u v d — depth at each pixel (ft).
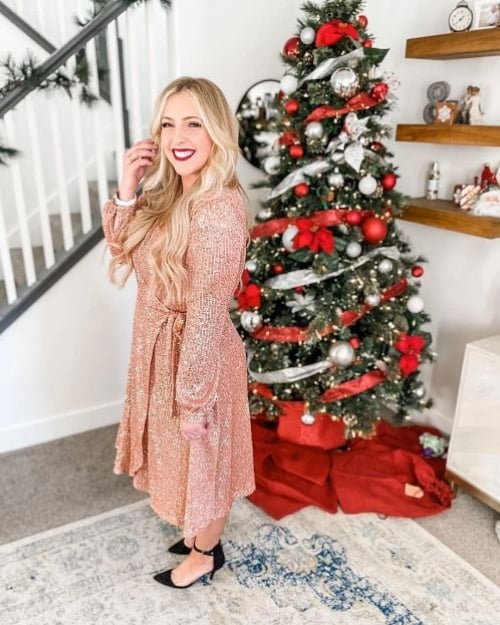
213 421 4.96
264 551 6.41
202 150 4.46
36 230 9.45
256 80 8.84
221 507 5.46
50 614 5.54
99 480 7.68
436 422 8.97
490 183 7.16
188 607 5.66
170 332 4.83
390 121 8.70
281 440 8.23
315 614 5.61
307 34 6.61
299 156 6.93
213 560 5.89
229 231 4.30
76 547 6.42
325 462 7.82
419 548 6.52
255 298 7.10
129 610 5.61
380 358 7.41
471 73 7.43
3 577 5.97
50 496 7.32
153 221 4.91
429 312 8.84
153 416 5.14
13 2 9.12
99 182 8.01
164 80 8.95
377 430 8.67
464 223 6.93
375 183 6.70
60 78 7.24
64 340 8.38
